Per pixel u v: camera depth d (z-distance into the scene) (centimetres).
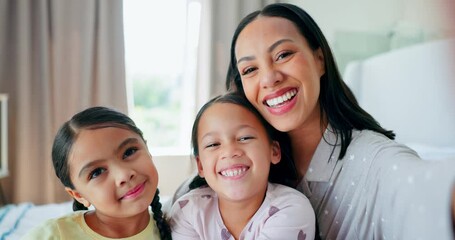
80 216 80
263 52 77
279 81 77
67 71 248
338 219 78
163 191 271
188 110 290
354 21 283
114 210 74
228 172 77
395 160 64
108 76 251
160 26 276
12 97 243
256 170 78
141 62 280
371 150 73
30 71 242
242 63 81
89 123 77
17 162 240
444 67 215
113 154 75
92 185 74
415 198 51
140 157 78
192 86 282
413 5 260
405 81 246
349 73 283
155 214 85
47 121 242
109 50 252
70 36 247
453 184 44
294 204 77
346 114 84
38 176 244
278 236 73
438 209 45
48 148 242
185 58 283
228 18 273
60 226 76
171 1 274
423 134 233
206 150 80
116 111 84
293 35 79
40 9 240
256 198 81
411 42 262
